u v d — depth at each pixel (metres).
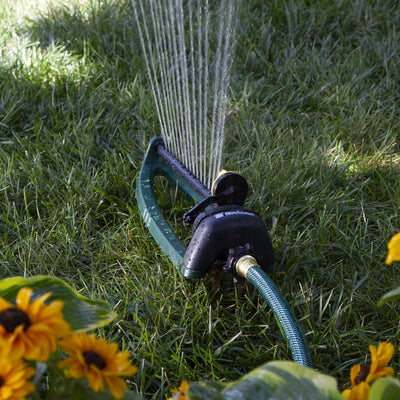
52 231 1.59
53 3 2.73
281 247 1.54
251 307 1.42
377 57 2.32
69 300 1.04
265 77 2.28
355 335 1.38
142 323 1.37
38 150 1.80
